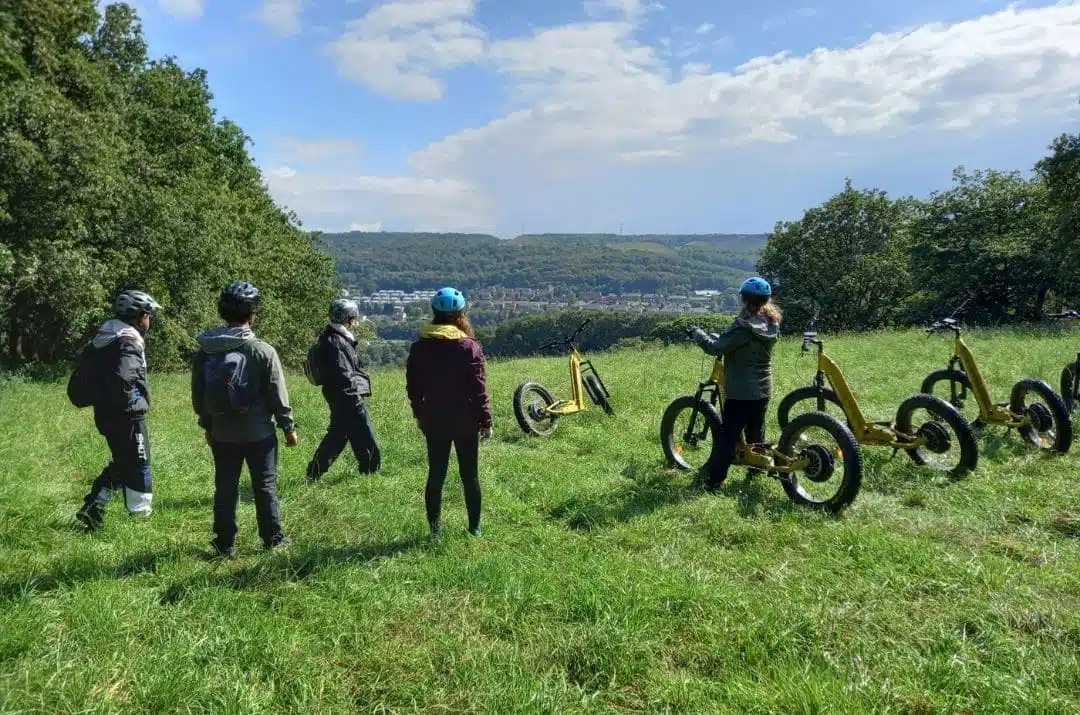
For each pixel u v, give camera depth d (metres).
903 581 3.68
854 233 46.53
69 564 3.97
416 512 5.12
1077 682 2.76
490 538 4.62
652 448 7.13
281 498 5.54
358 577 3.83
